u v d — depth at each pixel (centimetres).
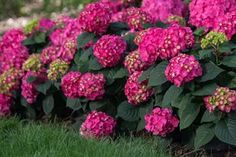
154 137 535
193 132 526
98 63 570
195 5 577
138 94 541
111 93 574
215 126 487
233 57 498
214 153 525
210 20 560
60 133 522
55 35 654
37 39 673
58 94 631
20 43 679
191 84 489
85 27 585
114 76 564
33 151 493
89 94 560
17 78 634
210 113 489
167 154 514
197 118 516
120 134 571
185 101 499
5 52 670
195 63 480
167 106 523
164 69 511
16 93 640
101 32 591
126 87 548
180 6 664
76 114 638
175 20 611
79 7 1398
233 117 487
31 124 581
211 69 489
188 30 516
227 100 472
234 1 563
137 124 564
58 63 602
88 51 581
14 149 499
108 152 469
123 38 583
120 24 612
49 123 582
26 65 621
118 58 558
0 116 621
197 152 522
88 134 544
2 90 633
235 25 528
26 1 1502
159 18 657
